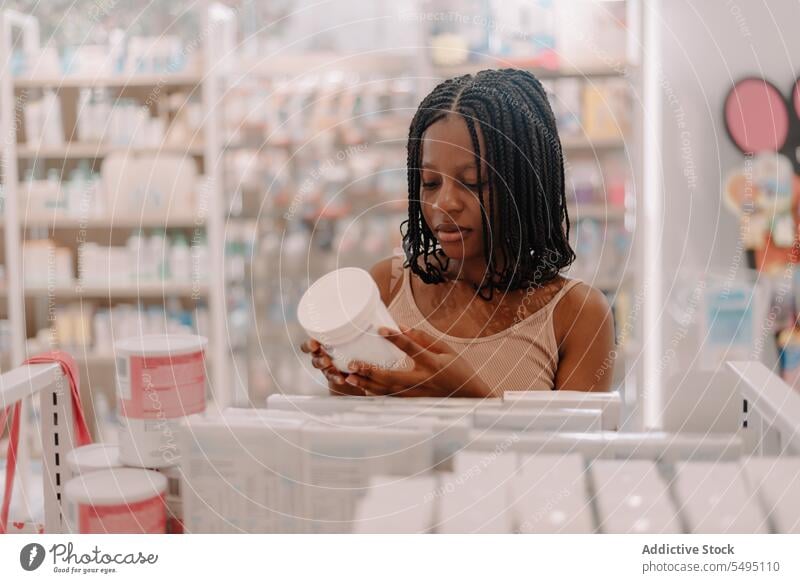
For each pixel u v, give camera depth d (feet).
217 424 2.41
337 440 2.40
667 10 5.57
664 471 2.56
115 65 7.42
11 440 2.75
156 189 7.33
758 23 5.42
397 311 3.87
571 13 5.75
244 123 7.01
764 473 2.54
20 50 7.54
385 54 6.51
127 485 2.40
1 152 7.52
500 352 3.70
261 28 6.93
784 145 5.37
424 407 2.53
